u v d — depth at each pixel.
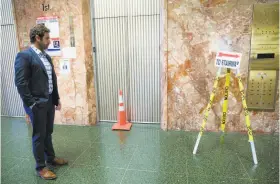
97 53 3.99
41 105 2.22
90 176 2.44
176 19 3.28
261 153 2.85
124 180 2.35
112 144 3.23
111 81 4.04
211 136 3.40
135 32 3.79
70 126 3.98
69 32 3.69
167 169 2.54
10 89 4.55
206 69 3.36
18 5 3.74
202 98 3.46
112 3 3.76
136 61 3.88
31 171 2.56
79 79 3.83
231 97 3.38
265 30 3.08
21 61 2.07
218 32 3.22
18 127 4.02
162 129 3.73
